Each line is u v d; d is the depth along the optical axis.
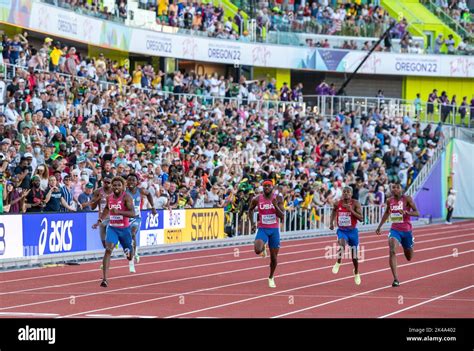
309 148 36.47
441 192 44.34
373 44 48.81
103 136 26.33
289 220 31.50
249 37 45.44
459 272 20.50
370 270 20.84
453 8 53.78
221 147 31.55
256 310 14.01
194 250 26.14
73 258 21.77
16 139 23.31
